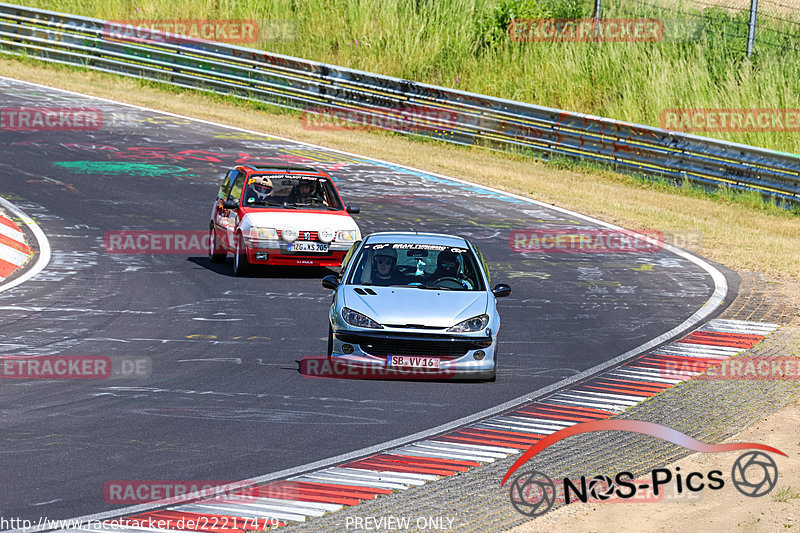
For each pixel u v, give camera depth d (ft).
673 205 277.64
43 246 192.85
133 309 151.74
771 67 338.34
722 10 388.37
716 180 294.46
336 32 412.57
